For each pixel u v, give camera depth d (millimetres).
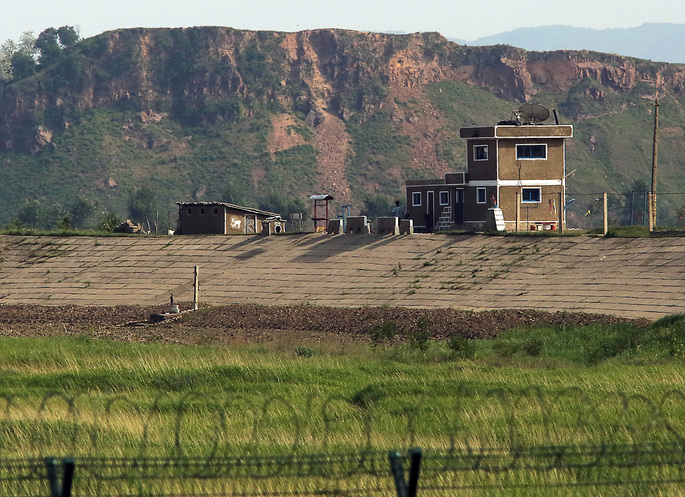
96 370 108312
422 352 135375
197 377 102375
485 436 72500
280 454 66750
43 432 74562
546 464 63719
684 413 80625
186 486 58000
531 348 136500
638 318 166000
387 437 73625
